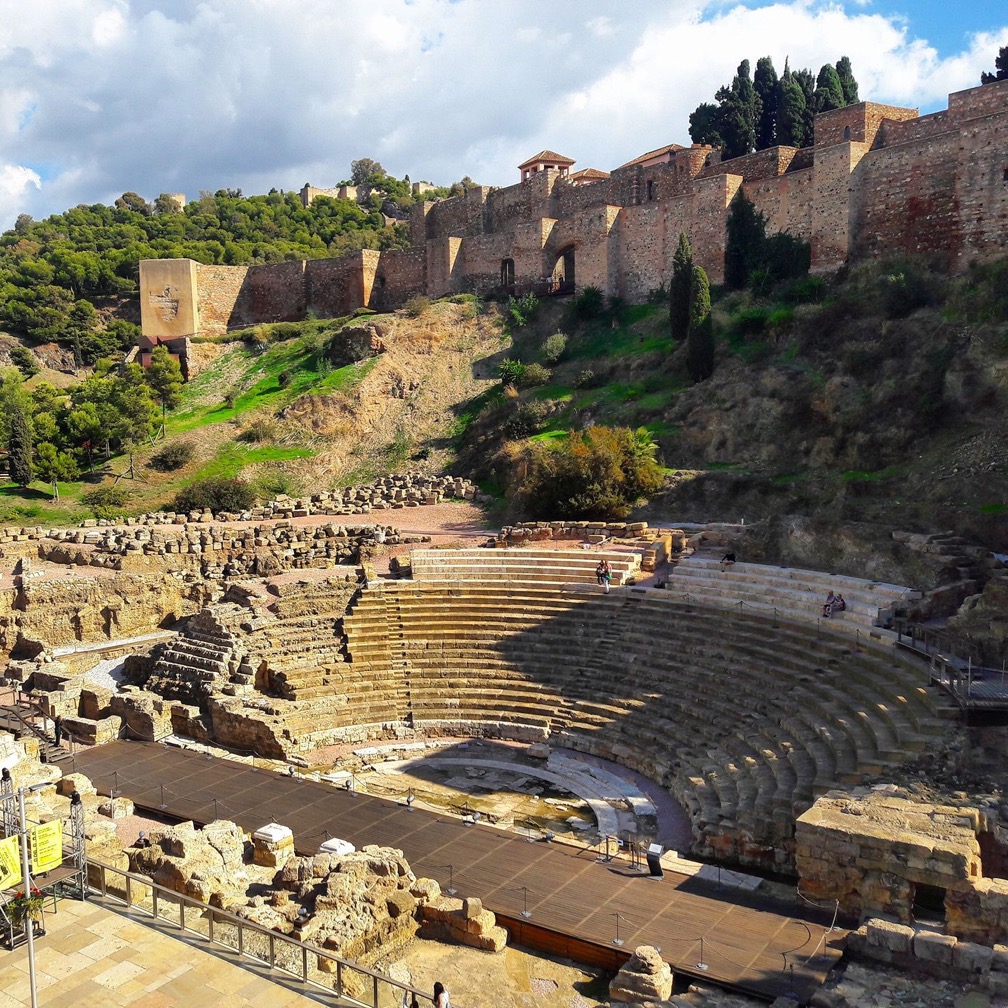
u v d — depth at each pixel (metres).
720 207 78.62
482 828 27.64
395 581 46.69
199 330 109.94
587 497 56.41
